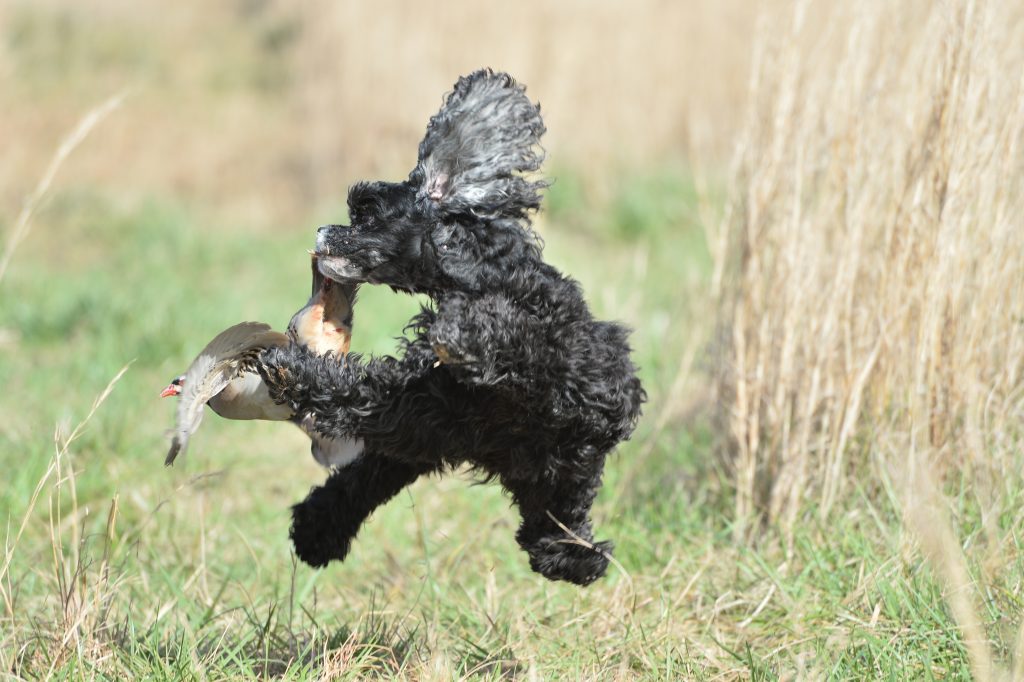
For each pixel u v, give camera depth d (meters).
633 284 34.44
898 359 18.33
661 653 15.47
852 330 18.81
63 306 34.16
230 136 57.56
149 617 16.42
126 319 33.25
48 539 19.67
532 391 12.52
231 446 25.72
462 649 15.99
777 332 19.14
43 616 16.75
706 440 22.03
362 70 53.66
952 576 12.76
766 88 19.59
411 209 13.27
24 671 14.49
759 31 19.72
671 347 27.22
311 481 24.03
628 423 13.52
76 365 29.73
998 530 15.70
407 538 21.03
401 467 14.38
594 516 20.83
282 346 13.09
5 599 15.27
